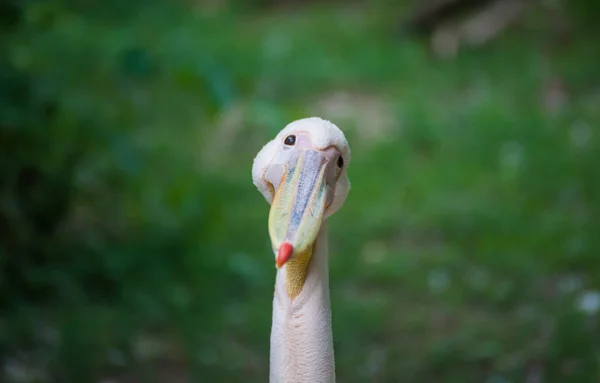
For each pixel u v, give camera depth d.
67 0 16.38
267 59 13.78
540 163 9.73
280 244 2.88
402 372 6.28
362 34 15.70
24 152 7.17
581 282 7.29
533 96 12.26
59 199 7.50
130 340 6.43
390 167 9.95
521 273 7.54
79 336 6.29
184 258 7.65
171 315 6.89
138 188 8.54
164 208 8.54
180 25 16.61
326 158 3.15
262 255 7.98
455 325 6.89
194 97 9.95
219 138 10.52
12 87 7.14
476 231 8.45
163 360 6.36
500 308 7.12
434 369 6.31
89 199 8.30
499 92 12.54
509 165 9.80
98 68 11.16
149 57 8.74
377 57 14.02
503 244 8.10
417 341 6.68
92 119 8.09
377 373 6.29
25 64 9.28
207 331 6.71
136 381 6.08
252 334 6.71
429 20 15.18
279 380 3.19
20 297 6.86
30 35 11.30
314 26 16.80
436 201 9.11
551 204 9.00
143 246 7.66
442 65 13.86
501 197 9.18
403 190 9.43
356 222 8.74
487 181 9.59
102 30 15.31
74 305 6.86
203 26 16.70
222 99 8.38
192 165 9.65
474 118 11.15
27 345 6.26
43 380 5.94
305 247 2.89
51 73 9.40
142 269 7.40
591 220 8.44
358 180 9.64
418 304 7.24
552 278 7.46
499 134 10.62
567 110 11.59
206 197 8.92
